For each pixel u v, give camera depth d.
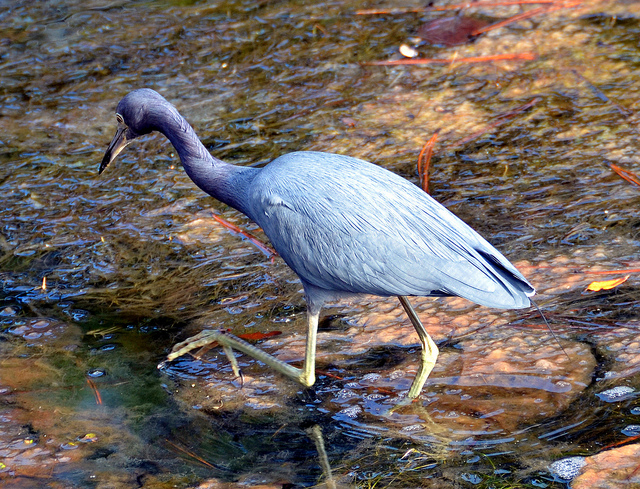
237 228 10.46
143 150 12.25
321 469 6.74
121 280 9.57
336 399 7.61
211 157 8.29
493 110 12.34
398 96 12.95
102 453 7.04
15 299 9.33
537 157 11.12
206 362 8.33
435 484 6.41
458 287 6.94
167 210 10.86
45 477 6.75
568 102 12.32
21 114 13.20
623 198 10.09
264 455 6.96
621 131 11.45
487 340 8.15
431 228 7.04
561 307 8.47
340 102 12.91
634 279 8.71
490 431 6.97
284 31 15.08
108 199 11.13
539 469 6.45
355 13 15.52
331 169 7.38
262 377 8.04
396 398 7.53
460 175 10.91
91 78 14.05
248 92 13.34
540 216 9.95
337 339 8.44
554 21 14.64
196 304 9.11
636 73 12.82
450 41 14.34
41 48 15.05
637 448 6.50
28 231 10.53
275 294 9.22
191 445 7.12
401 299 7.37
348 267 7.16
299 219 7.27
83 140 12.47
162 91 13.50
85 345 8.55
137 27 15.59
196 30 15.37
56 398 7.77
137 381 8.02
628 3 14.96
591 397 7.20
